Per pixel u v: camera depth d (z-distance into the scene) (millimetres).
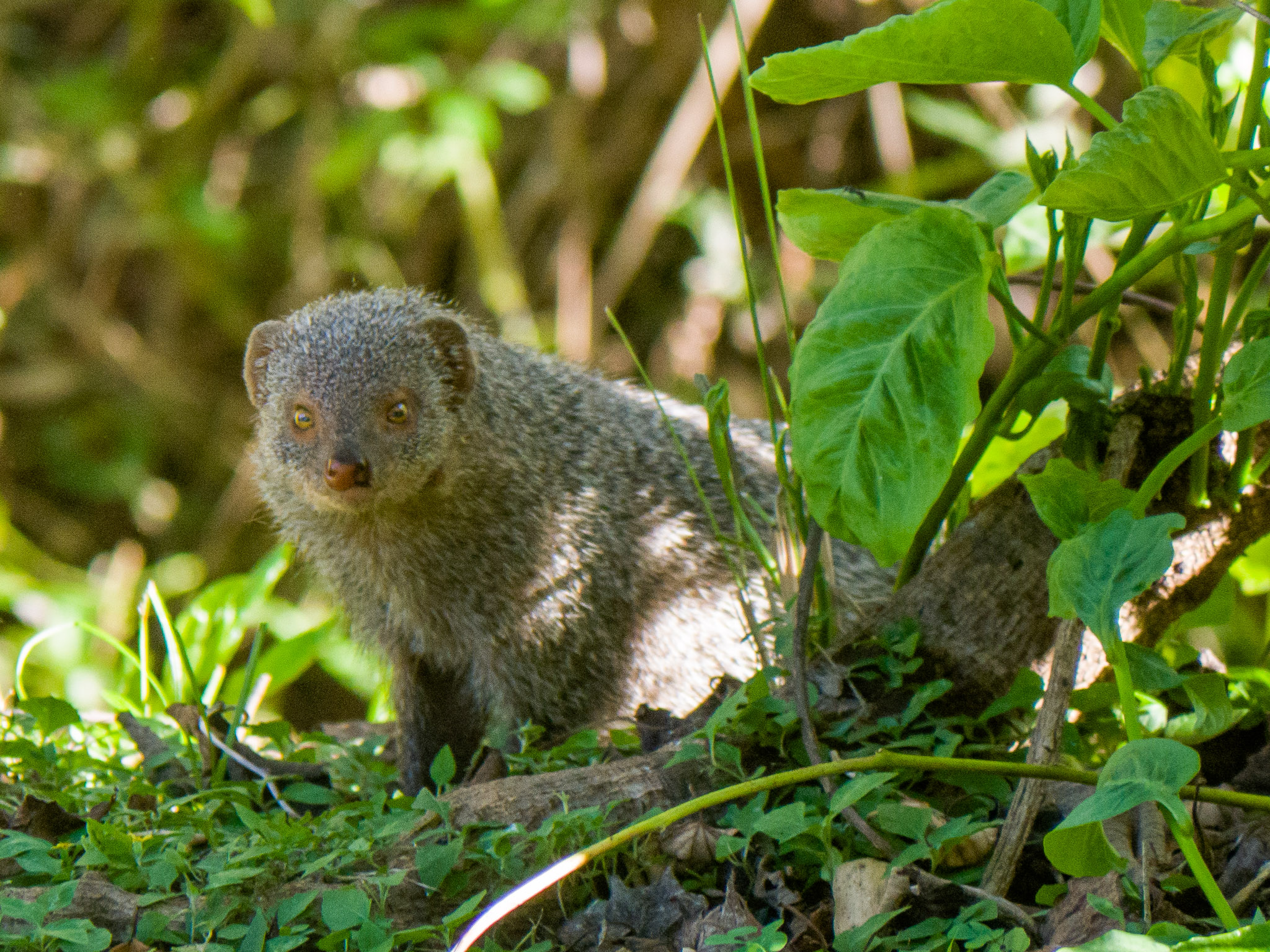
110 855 4836
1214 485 5711
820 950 4512
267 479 8453
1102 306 5086
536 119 17984
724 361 17766
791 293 17219
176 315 18141
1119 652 4230
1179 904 4738
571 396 8586
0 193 17812
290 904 4484
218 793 5492
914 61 4816
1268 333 5320
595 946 4605
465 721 8664
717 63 16156
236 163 18078
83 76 17328
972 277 4707
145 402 18016
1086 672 5820
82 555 18016
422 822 4906
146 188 17391
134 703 7949
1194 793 4344
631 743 6121
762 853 4934
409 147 16547
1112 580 4305
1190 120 4312
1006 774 4438
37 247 17922
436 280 18531
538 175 17625
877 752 4883
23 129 17375
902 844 4801
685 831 4938
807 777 4492
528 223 17734
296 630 12062
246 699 6941
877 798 4930
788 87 5051
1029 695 5355
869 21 16969
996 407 5328
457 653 8430
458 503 7930
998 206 5508
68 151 17391
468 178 16922
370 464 7539
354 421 7625
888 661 5586
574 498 8195
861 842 4852
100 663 14727
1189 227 4840
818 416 4805
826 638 5957
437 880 4602
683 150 16266
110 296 17859
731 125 17609
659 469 8648
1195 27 5613
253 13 14883
